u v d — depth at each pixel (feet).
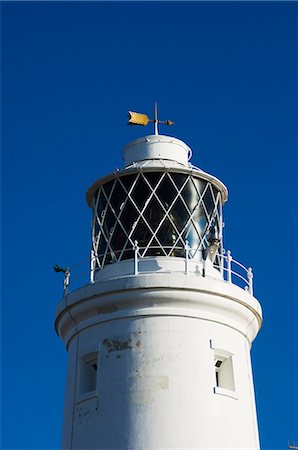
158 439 69.92
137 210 79.51
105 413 72.18
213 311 75.92
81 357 76.54
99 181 82.53
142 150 85.15
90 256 79.10
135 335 73.97
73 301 77.46
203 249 79.77
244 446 73.15
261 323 81.66
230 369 75.77
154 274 74.64
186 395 71.61
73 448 73.36
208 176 81.97
